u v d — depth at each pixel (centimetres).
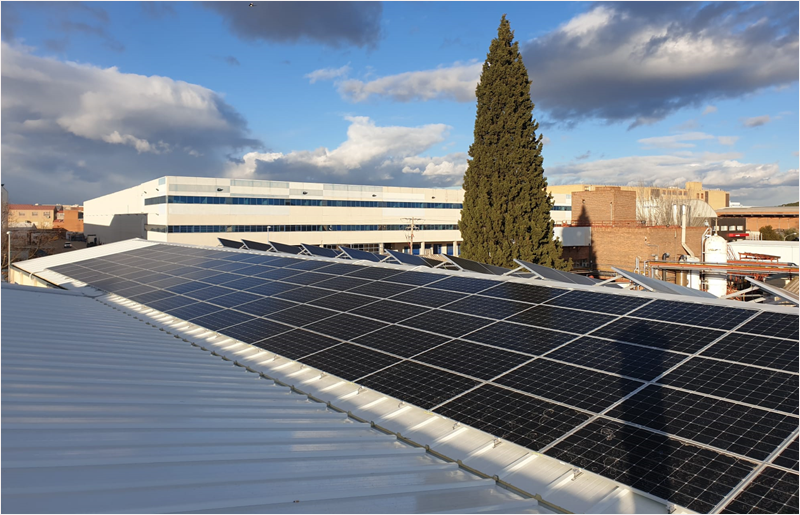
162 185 7119
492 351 1146
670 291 1755
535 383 973
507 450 814
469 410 913
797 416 761
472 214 4028
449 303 1538
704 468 683
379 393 1037
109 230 10469
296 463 751
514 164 3878
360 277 2002
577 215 7894
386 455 819
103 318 1798
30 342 1312
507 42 3969
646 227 5869
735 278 4956
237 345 1452
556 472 749
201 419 902
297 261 2494
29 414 826
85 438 755
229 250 3092
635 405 852
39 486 575
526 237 3825
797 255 5591
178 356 1352
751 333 1045
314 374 1196
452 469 788
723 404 819
